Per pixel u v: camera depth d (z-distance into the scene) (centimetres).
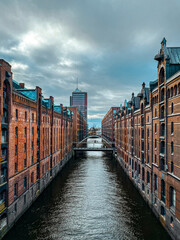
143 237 1927
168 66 2059
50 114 3878
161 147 2222
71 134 7125
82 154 7956
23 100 2441
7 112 1986
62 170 4881
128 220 2266
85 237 1938
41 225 2145
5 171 1947
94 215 2397
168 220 1920
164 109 2102
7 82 1970
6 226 1923
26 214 2403
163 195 2142
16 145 2227
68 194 3127
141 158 3088
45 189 3378
